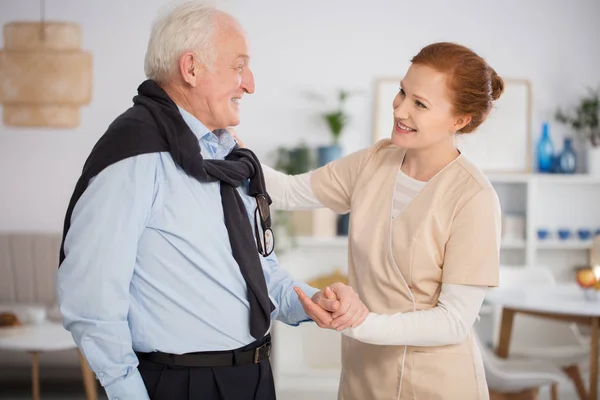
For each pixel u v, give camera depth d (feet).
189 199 5.24
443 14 17.48
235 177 5.51
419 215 6.27
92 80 17.20
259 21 17.24
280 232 16.07
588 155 17.22
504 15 17.57
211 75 5.41
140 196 5.05
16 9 17.12
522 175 16.63
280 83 17.26
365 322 5.91
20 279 16.55
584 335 16.11
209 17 5.44
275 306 5.99
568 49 17.72
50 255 16.65
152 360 5.29
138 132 5.14
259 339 5.61
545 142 17.31
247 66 5.65
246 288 5.46
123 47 17.24
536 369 11.30
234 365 5.43
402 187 6.49
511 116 17.54
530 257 16.63
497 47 17.57
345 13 17.31
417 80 6.01
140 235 5.14
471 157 17.47
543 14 17.65
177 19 5.42
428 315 6.07
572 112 17.72
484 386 6.52
